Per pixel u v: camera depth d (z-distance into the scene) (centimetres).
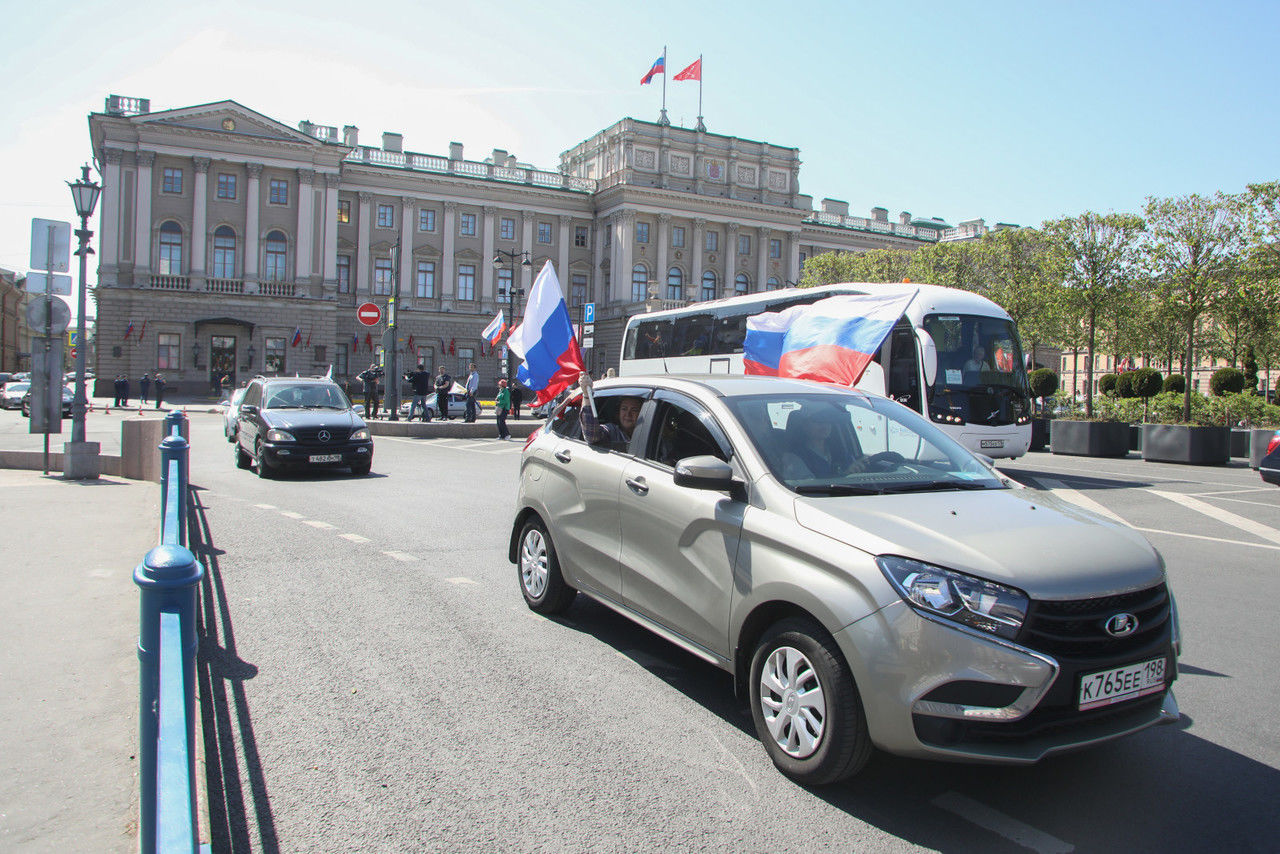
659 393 523
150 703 208
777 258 6862
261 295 5350
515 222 6462
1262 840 330
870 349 716
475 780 365
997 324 1619
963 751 322
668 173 6425
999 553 346
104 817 321
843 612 346
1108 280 2689
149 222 5125
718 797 356
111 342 5056
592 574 534
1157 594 358
